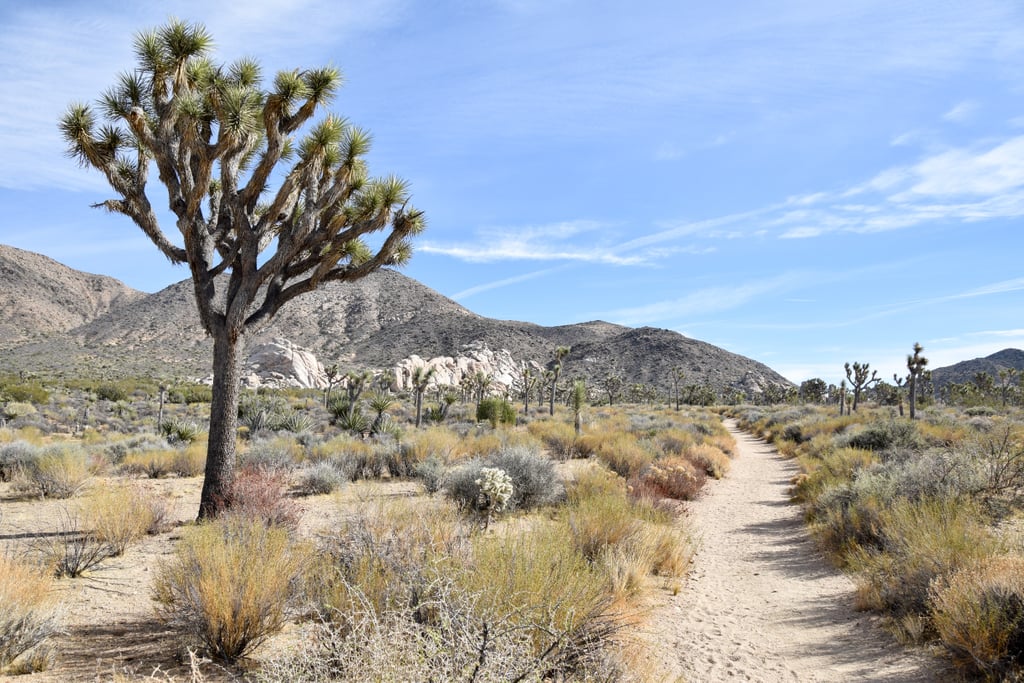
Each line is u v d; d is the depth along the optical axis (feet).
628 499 40.01
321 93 32.30
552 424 95.35
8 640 13.80
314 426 99.66
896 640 18.98
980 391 189.78
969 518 26.43
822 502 39.96
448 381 373.61
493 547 16.62
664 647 18.85
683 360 503.61
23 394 147.54
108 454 59.41
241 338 32.71
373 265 36.11
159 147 31.09
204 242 33.04
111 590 20.47
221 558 15.39
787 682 16.33
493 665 9.40
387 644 9.81
